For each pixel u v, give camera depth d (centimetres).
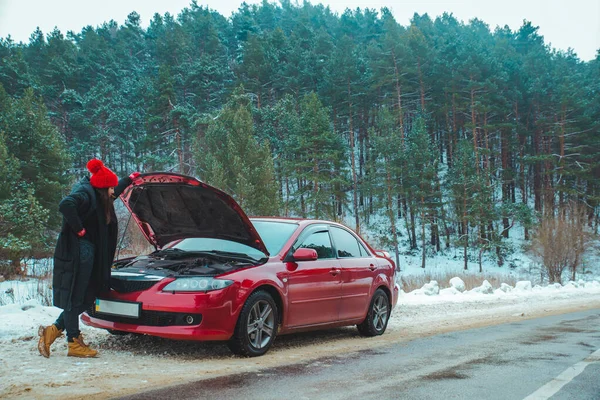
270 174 4028
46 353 512
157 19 11956
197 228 668
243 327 545
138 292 544
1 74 6550
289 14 14250
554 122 6406
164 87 6306
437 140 7862
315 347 645
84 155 6681
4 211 2041
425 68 7300
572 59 11325
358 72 6775
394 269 830
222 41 11188
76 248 513
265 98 7312
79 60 8281
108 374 447
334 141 5347
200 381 427
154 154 6406
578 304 1431
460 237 5447
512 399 395
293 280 613
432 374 479
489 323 952
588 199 6169
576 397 405
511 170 6406
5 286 1203
